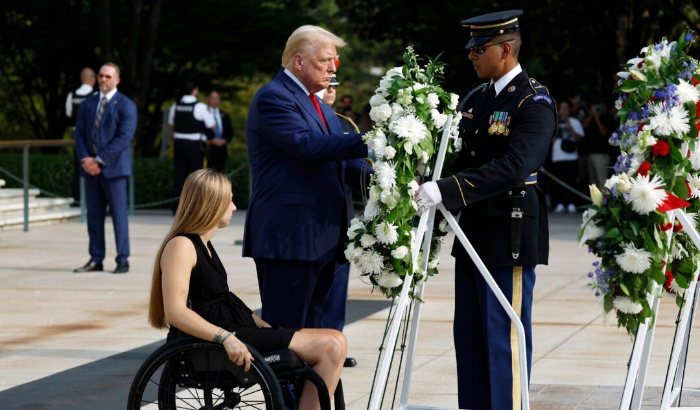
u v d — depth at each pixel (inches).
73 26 1740.9
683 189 309.3
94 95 732.7
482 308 329.4
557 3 1472.7
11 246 889.5
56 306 592.7
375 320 545.3
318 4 2041.1
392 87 303.1
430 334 507.2
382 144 299.7
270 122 334.6
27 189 1023.0
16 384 411.8
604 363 446.0
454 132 315.0
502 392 324.8
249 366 285.1
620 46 1422.2
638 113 313.3
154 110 1888.5
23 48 1808.6
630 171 305.7
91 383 413.4
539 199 334.0
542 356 460.8
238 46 1760.6
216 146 1221.7
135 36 1546.5
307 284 339.0
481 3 1459.2
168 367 295.6
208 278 304.0
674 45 318.0
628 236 296.0
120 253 729.6
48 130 1904.5
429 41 1520.7
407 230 303.1
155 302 306.5
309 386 303.9
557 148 1216.2
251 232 341.4
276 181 337.7
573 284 669.3
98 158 716.7
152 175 1320.1
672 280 327.9
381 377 302.8
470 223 330.3
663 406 343.3
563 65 1619.1
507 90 323.3
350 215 371.6
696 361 450.0
